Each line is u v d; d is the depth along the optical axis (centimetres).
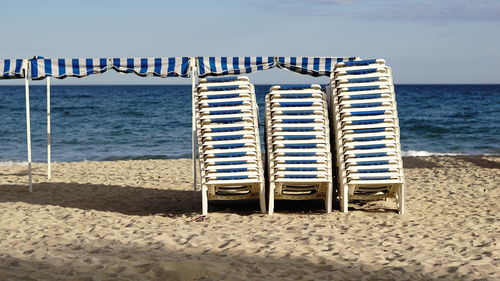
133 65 976
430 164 1603
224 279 525
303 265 584
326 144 831
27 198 1048
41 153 2255
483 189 1111
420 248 652
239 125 825
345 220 820
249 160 832
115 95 8131
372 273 556
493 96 7706
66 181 1263
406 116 4362
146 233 730
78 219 848
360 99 825
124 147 2516
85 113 4534
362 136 823
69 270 553
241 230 750
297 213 880
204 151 837
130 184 1227
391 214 867
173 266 554
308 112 830
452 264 584
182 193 1114
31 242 690
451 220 823
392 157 826
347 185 844
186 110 4875
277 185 853
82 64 975
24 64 985
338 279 536
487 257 615
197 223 803
